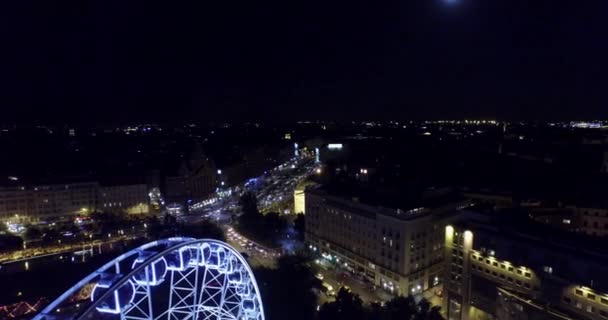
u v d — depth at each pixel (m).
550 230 98.00
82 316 46.72
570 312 84.12
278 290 120.69
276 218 194.62
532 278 91.38
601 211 145.12
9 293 136.12
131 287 59.84
